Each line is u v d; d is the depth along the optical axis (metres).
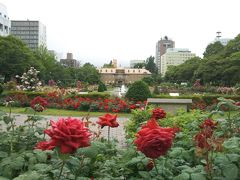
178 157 3.64
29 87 31.22
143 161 3.26
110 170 3.47
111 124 4.25
